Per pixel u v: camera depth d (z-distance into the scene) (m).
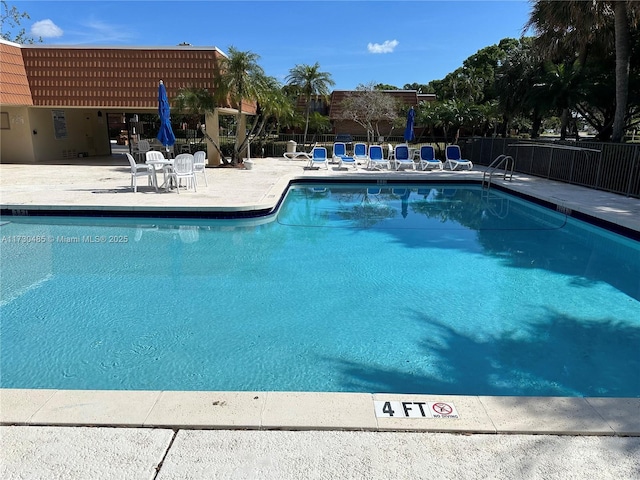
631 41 15.29
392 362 3.85
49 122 19.00
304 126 29.91
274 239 7.82
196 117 20.45
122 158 20.62
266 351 4.00
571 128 30.53
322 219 9.59
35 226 8.30
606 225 8.39
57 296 5.19
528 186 12.63
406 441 2.18
